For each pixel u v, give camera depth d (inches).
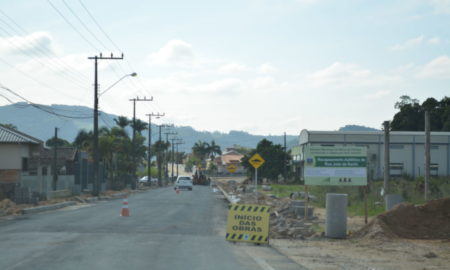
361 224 876.0
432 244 619.5
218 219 956.0
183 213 1064.8
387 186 1226.6
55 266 414.6
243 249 568.1
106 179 2573.8
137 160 4190.5
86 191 1973.4
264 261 478.9
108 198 1786.4
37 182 1584.6
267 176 3767.2
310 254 547.2
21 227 755.4
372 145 3265.3
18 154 1720.0
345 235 697.0
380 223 691.4
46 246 538.3
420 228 697.0
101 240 594.6
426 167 1293.1
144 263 437.7
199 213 1080.8
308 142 3314.5
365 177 866.8
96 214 1024.9
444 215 714.2
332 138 3299.7
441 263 491.2
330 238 695.1
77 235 645.9
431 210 723.4
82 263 430.6
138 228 748.0
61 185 1728.6
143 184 3681.1
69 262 434.6
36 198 1251.2
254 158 1160.8
